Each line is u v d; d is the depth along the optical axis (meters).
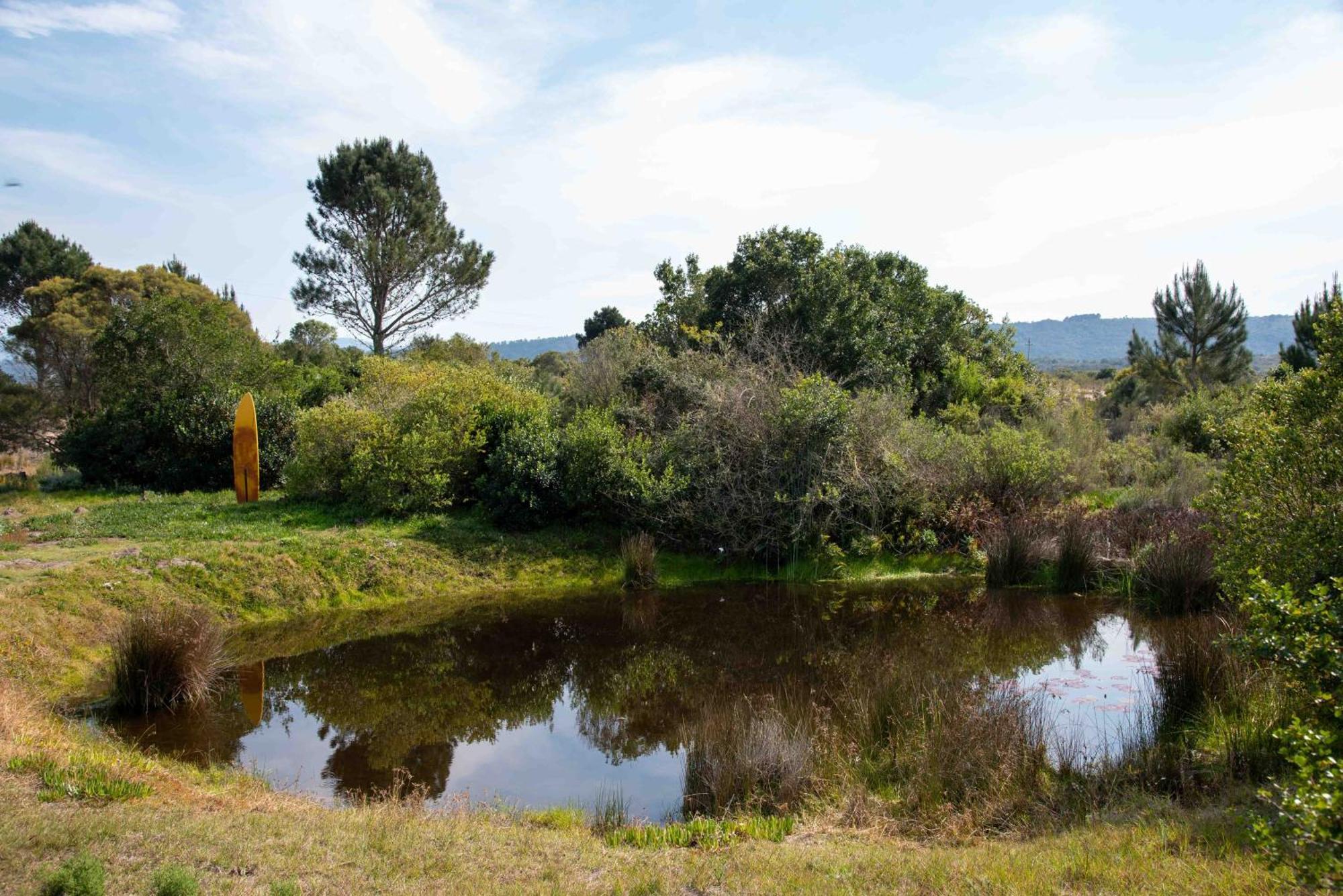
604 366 20.73
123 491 18.30
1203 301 31.55
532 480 15.94
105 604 10.48
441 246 31.39
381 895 4.34
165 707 8.57
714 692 9.41
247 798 6.04
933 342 25.81
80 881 3.83
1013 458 16.52
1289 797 3.78
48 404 27.64
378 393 18.84
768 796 6.41
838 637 11.73
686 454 16.27
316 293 30.03
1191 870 4.45
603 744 8.17
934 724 7.09
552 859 5.09
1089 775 6.46
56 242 39.47
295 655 10.88
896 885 4.57
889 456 15.83
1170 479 18.95
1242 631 7.64
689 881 4.73
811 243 22.17
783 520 15.45
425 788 6.92
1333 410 6.65
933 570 15.62
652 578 14.68
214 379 20.19
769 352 18.52
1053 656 10.51
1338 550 6.09
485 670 10.46
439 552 14.70
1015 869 4.66
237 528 14.37
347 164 29.77
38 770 5.60
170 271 35.50
